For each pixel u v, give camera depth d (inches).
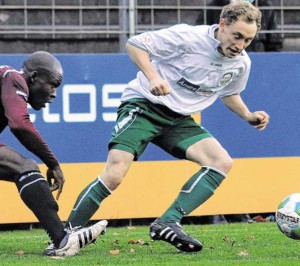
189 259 581.0
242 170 895.1
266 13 950.4
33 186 567.2
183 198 604.7
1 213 844.6
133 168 869.2
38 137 560.1
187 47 597.6
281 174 906.1
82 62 855.1
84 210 603.2
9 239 749.9
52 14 925.2
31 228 866.1
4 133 839.1
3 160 565.3
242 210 896.3
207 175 608.1
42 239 741.9
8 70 564.7
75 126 855.1
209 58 599.8
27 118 557.6
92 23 925.8
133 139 604.1
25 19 922.7
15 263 556.7
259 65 898.1
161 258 585.0
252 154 896.3
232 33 583.5
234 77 628.4
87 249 630.5
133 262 564.1
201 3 941.8
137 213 871.7
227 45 588.1
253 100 898.1
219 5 940.6
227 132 888.3
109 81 863.1
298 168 909.8
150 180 872.3
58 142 852.0
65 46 940.0
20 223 852.6
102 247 645.9
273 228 815.7
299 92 909.2
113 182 601.3
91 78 858.1
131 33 917.2
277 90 903.7
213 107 883.4
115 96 864.9
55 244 583.5
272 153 901.8
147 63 588.7
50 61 578.6
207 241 697.0
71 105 854.5
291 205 629.3
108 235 767.7
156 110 611.2
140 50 592.1
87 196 602.9
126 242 685.9
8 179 573.0
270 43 965.2
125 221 882.1
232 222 899.4
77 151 856.9
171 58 603.2
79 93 855.7
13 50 931.3
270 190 903.7
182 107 613.6
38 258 582.6
